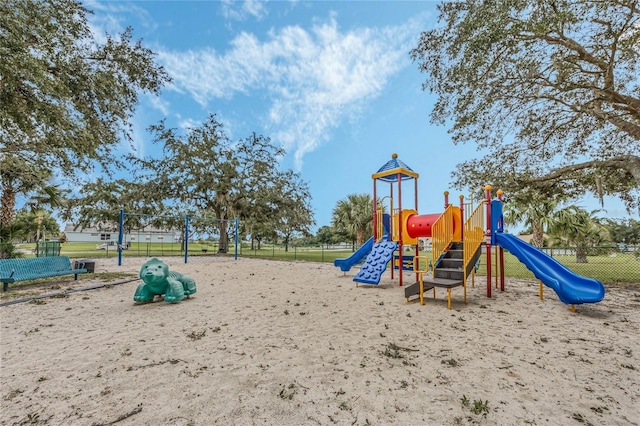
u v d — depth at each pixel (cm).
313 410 241
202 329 454
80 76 889
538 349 376
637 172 917
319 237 6419
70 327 460
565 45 880
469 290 788
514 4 794
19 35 703
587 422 227
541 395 266
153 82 1159
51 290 739
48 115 806
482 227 705
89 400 254
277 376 300
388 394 266
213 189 2434
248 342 397
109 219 2991
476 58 899
